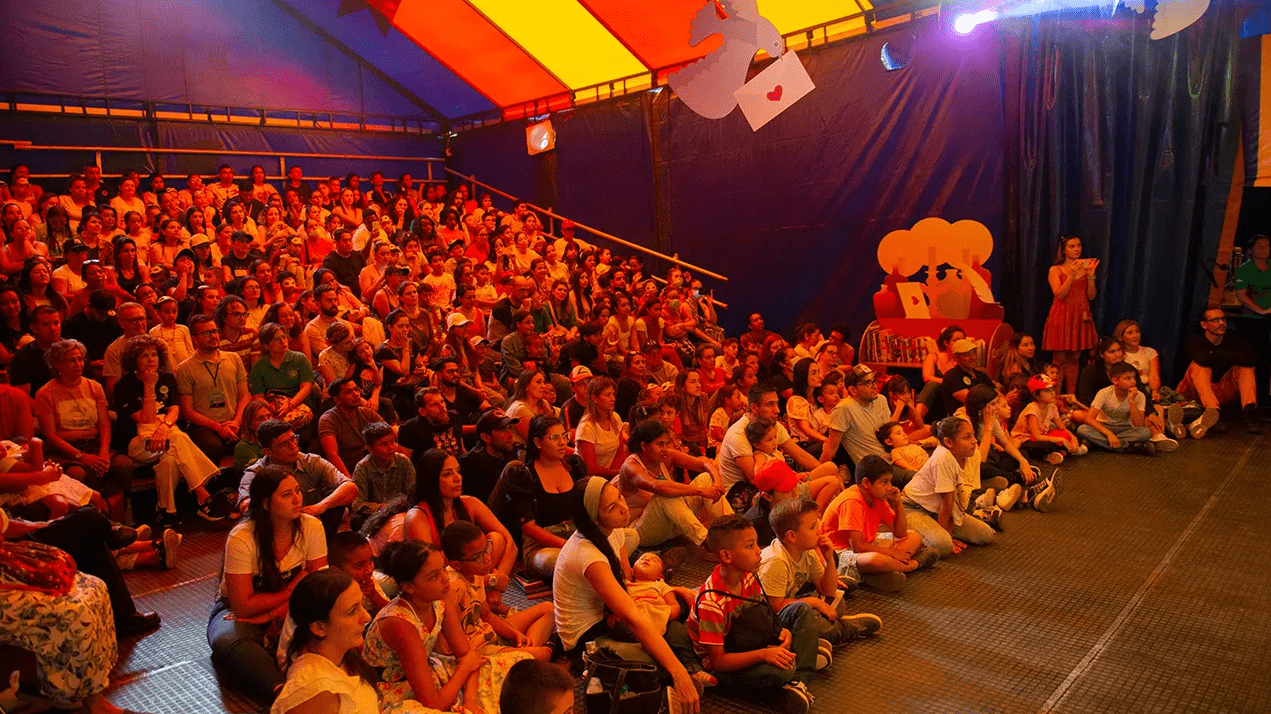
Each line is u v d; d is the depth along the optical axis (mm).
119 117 11602
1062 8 8750
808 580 4316
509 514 4922
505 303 8984
